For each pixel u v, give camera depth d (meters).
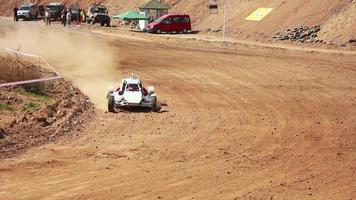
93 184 13.69
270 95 27.55
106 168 15.00
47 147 16.73
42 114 20.05
